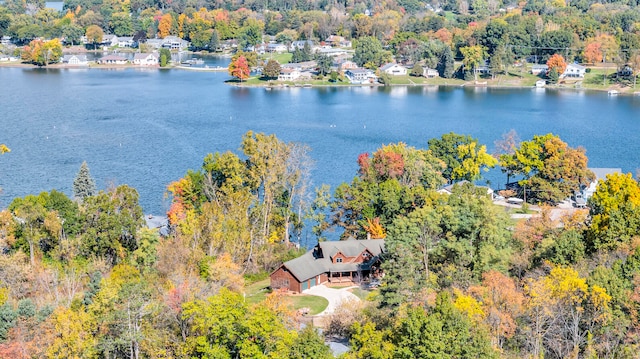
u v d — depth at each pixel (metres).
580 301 78.50
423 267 105.75
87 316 74.44
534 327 79.12
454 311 69.56
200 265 108.56
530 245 112.06
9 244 122.31
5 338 75.94
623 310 80.94
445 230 110.50
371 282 124.62
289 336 71.50
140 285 78.12
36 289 100.69
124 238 128.88
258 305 79.44
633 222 105.19
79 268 114.06
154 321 76.88
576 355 73.94
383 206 142.00
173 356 73.75
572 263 99.38
